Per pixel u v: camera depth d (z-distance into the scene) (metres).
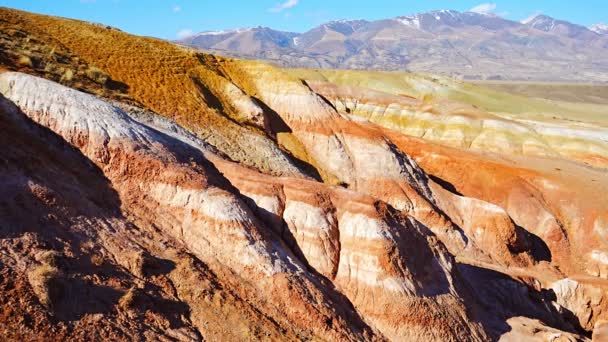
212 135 31.73
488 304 26.45
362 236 21.62
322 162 40.56
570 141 70.94
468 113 74.31
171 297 16.02
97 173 19.22
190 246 18.73
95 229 16.72
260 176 24.03
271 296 18.30
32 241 14.39
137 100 30.56
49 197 16.23
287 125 42.56
